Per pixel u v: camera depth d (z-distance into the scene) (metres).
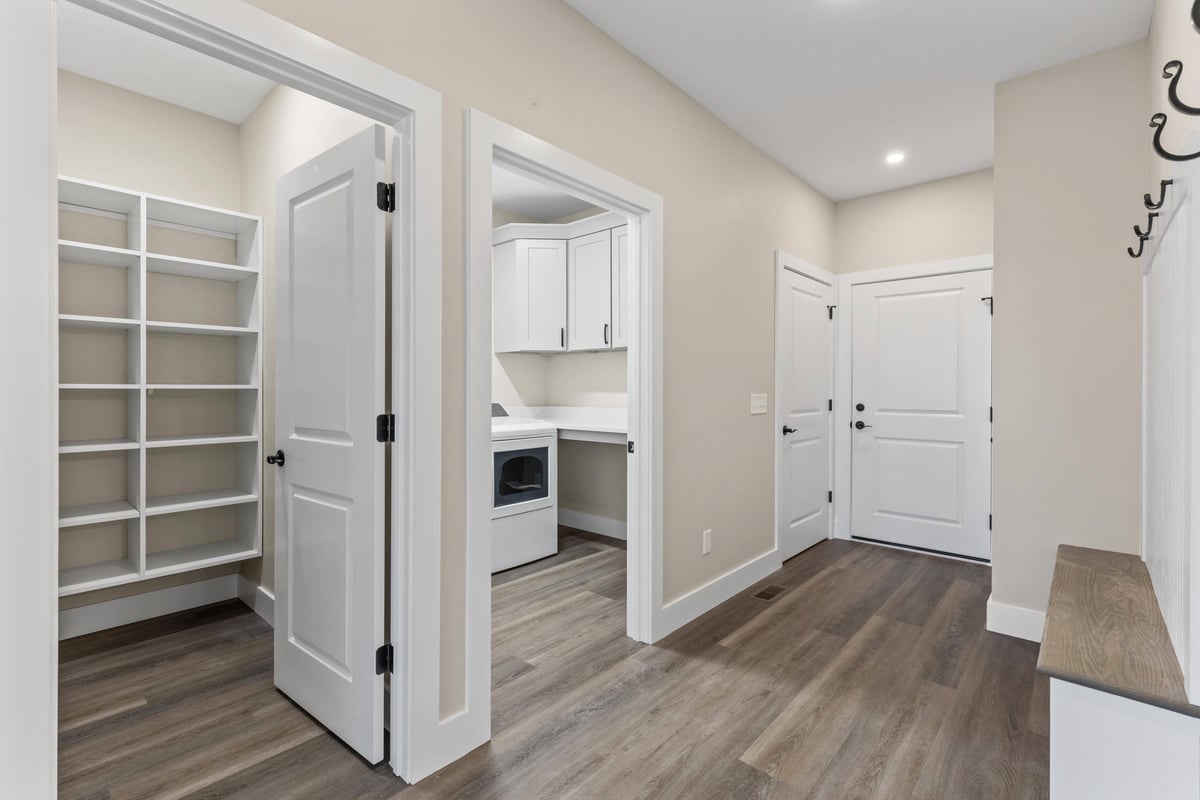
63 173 2.57
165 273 2.83
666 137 2.65
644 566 2.59
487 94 1.87
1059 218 2.55
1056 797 1.22
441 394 1.74
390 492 1.76
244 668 2.36
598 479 4.59
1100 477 2.46
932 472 3.91
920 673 2.31
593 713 2.04
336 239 1.81
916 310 3.95
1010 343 2.65
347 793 1.63
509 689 2.20
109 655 2.46
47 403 1.03
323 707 1.92
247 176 2.97
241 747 1.83
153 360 2.81
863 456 4.21
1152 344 1.89
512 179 3.90
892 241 4.04
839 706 2.07
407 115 1.65
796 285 3.80
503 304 4.41
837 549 4.04
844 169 3.67
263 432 2.83
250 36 1.32
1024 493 2.63
